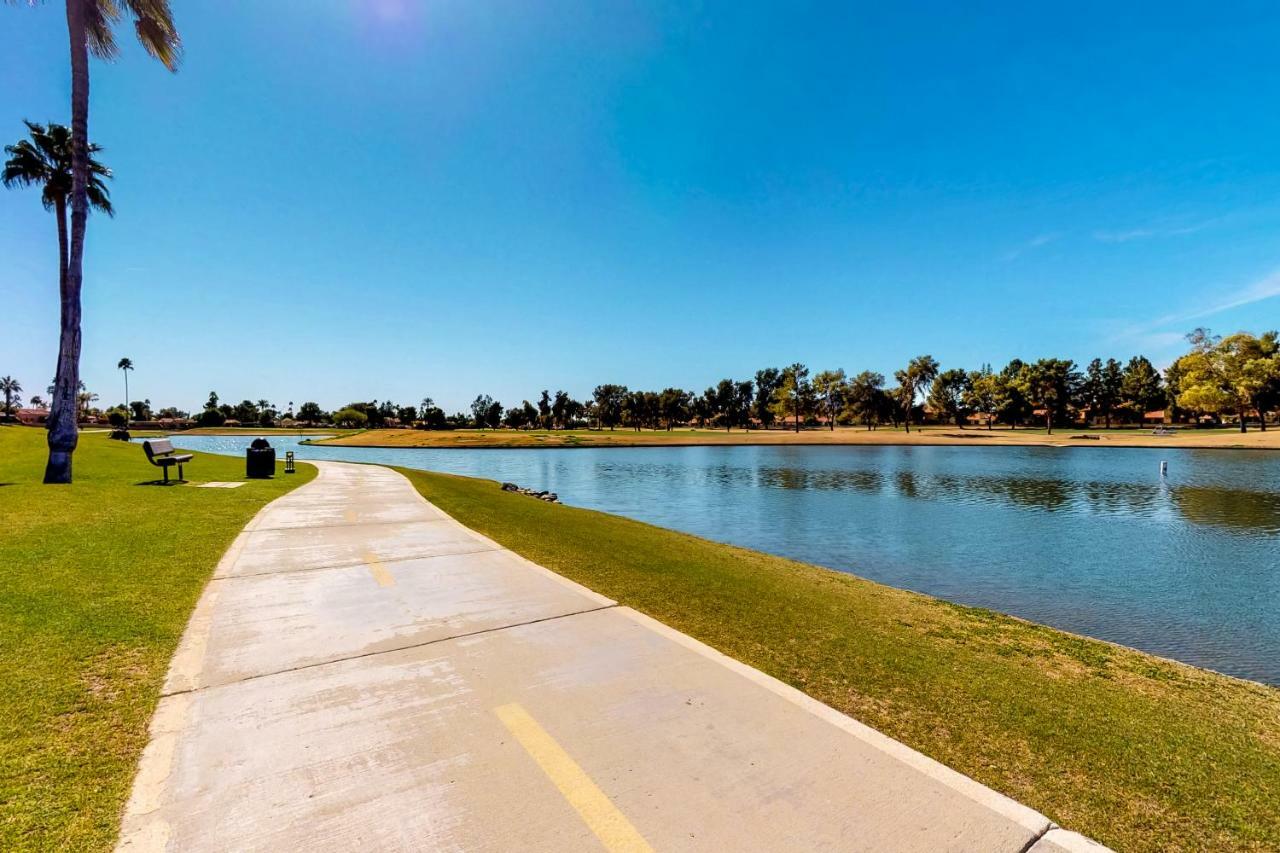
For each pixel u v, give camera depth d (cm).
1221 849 262
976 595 1022
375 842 235
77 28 1392
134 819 241
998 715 393
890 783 289
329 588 591
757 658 467
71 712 322
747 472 3825
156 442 1388
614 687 385
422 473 2269
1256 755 367
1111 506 2167
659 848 236
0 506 906
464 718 338
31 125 2672
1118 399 11588
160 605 504
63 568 589
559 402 15750
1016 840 251
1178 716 430
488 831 244
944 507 2142
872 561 1281
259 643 442
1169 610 934
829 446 7594
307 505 1153
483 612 530
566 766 292
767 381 14225
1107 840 261
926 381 11169
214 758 288
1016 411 10612
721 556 1030
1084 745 358
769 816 259
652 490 2759
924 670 474
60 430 1296
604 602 570
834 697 401
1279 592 1045
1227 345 7094
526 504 1650
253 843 231
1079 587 1076
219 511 1004
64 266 2428
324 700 355
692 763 299
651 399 15450
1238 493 2555
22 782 259
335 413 14712
